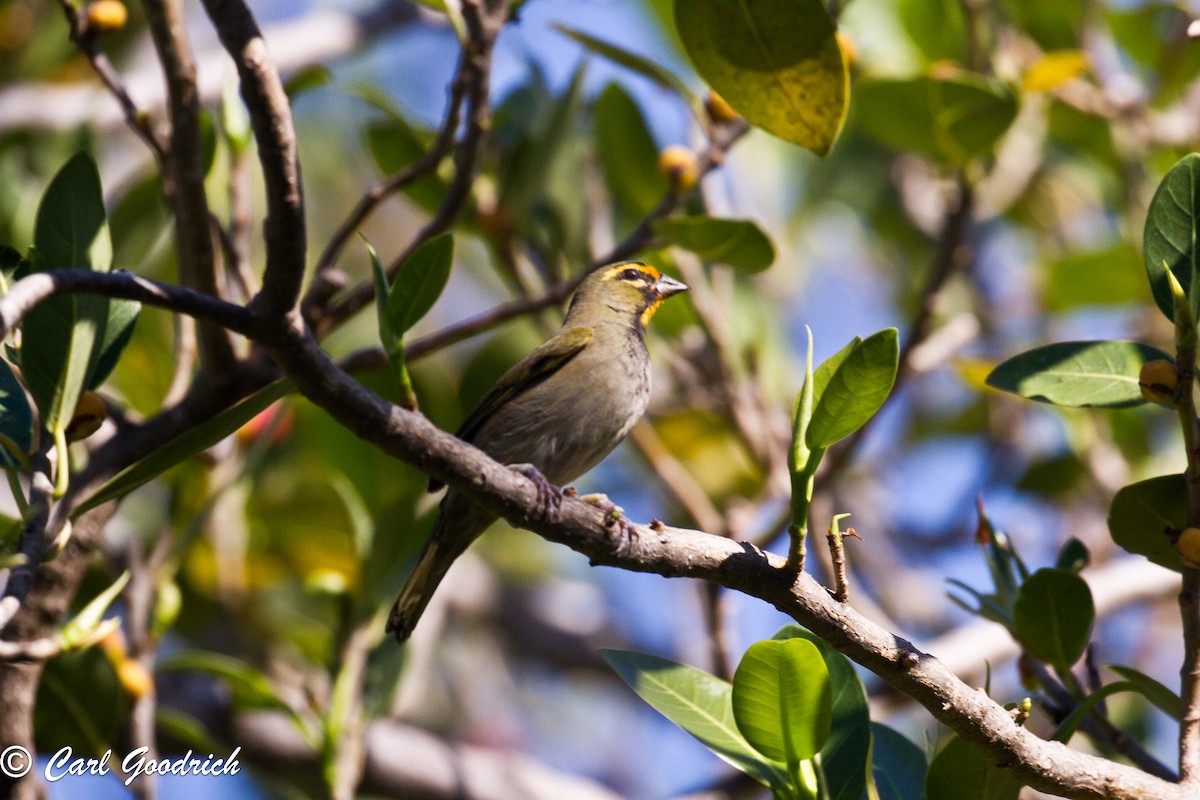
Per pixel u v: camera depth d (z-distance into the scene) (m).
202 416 8.46
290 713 9.58
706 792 12.20
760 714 6.28
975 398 16.47
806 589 5.98
